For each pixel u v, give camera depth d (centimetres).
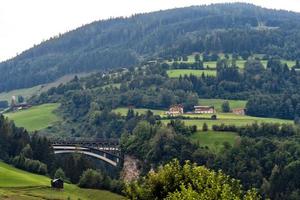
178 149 18312
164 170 4519
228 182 4209
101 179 15375
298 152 17062
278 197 15475
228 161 17162
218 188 3906
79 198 13538
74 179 17425
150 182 4506
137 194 4516
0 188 12812
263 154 17462
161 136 18525
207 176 4231
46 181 15038
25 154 18112
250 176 16362
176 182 4381
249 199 3872
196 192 3878
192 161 17688
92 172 15638
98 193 14800
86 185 15362
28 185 13700
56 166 18475
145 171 18200
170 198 3956
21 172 16125
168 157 17975
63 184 15012
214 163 17250
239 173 16550
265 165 16962
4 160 17650
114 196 14638
